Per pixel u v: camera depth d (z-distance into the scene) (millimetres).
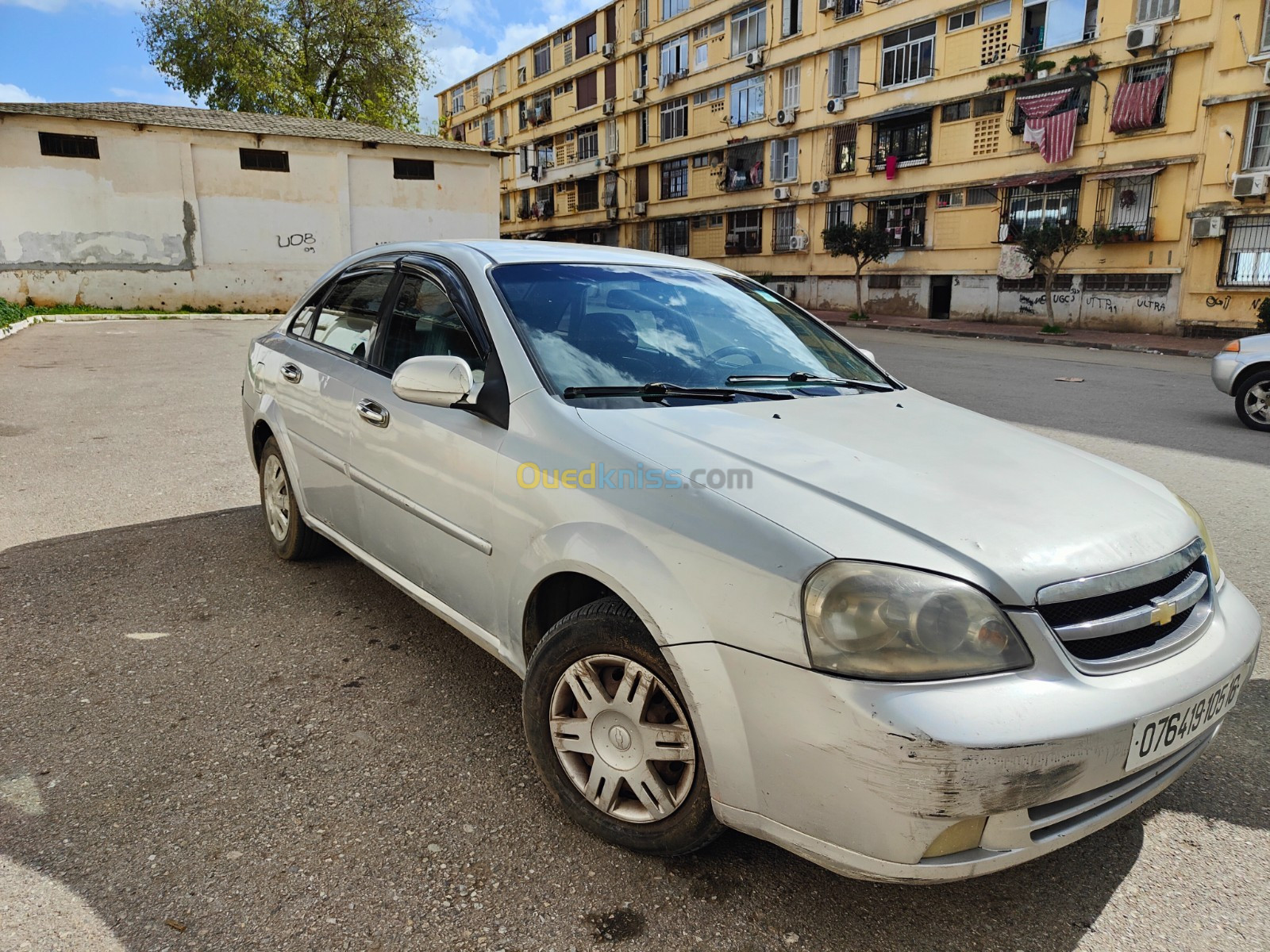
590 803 2160
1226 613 2121
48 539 4355
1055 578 1758
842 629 1665
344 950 1793
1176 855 2195
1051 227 21297
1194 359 16812
